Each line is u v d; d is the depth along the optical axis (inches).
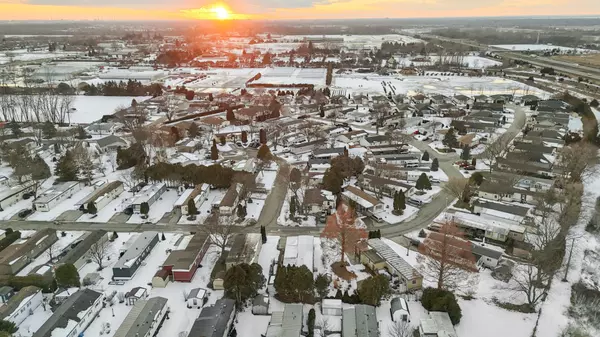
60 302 2480.3
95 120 6727.4
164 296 2566.4
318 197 3666.3
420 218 3570.4
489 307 2484.0
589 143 5004.9
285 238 3243.1
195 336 2092.8
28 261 2913.4
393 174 4320.9
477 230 3255.4
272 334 2151.8
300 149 5068.9
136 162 4675.2
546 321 2373.3
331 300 2436.0
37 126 5831.7
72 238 3233.3
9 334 2096.5
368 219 3570.4
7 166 4534.9
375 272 2787.9
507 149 4904.0
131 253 2886.3
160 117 6811.0
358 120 6619.1
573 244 3063.5
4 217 3548.2
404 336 2181.3
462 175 4456.2
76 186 4092.0
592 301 2529.5
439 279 2498.8
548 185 3949.3
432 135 5851.4
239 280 2444.6
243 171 4210.1
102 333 2237.9
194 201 3676.2
